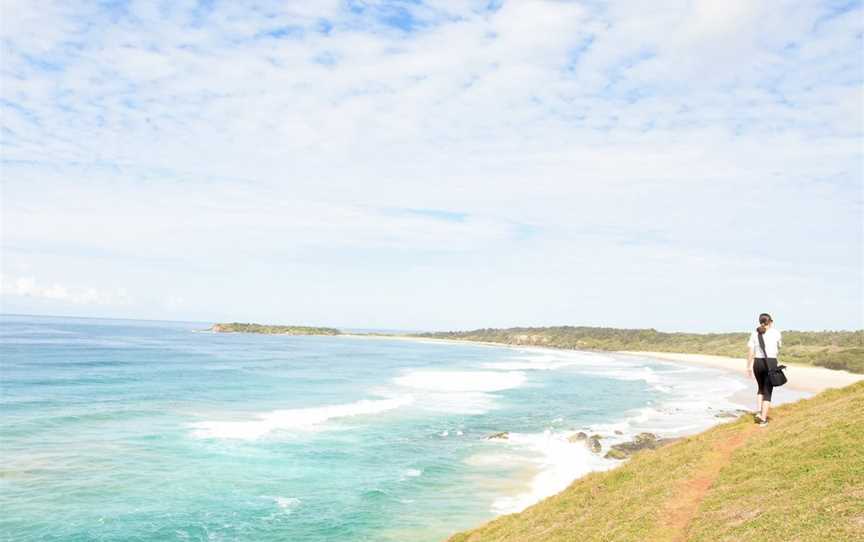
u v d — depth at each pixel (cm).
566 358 14538
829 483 1115
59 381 5684
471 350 18362
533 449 3547
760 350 1745
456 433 3978
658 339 19975
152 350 10800
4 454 2970
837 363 9456
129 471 2805
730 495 1260
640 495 1508
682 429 4197
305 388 6047
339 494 2661
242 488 2673
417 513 2462
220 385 5969
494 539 1766
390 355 13188
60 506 2320
